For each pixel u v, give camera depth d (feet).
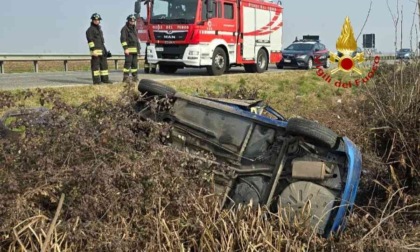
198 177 14.05
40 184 11.48
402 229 15.20
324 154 14.34
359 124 23.91
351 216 14.62
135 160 12.60
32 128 12.42
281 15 65.51
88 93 34.04
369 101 24.56
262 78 50.98
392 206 17.01
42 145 12.10
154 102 15.76
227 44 53.47
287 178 14.53
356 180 14.37
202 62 49.85
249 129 15.44
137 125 14.34
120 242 11.13
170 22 49.83
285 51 75.87
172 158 13.01
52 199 11.53
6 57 59.47
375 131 20.38
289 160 14.57
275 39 64.28
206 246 12.22
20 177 11.35
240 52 56.08
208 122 15.89
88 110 14.07
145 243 11.89
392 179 18.19
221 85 43.34
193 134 15.90
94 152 12.23
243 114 15.58
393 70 21.02
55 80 44.91
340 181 14.10
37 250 10.74
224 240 12.19
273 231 12.93
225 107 15.85
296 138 14.43
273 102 35.60
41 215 11.15
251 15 57.82
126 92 15.85
